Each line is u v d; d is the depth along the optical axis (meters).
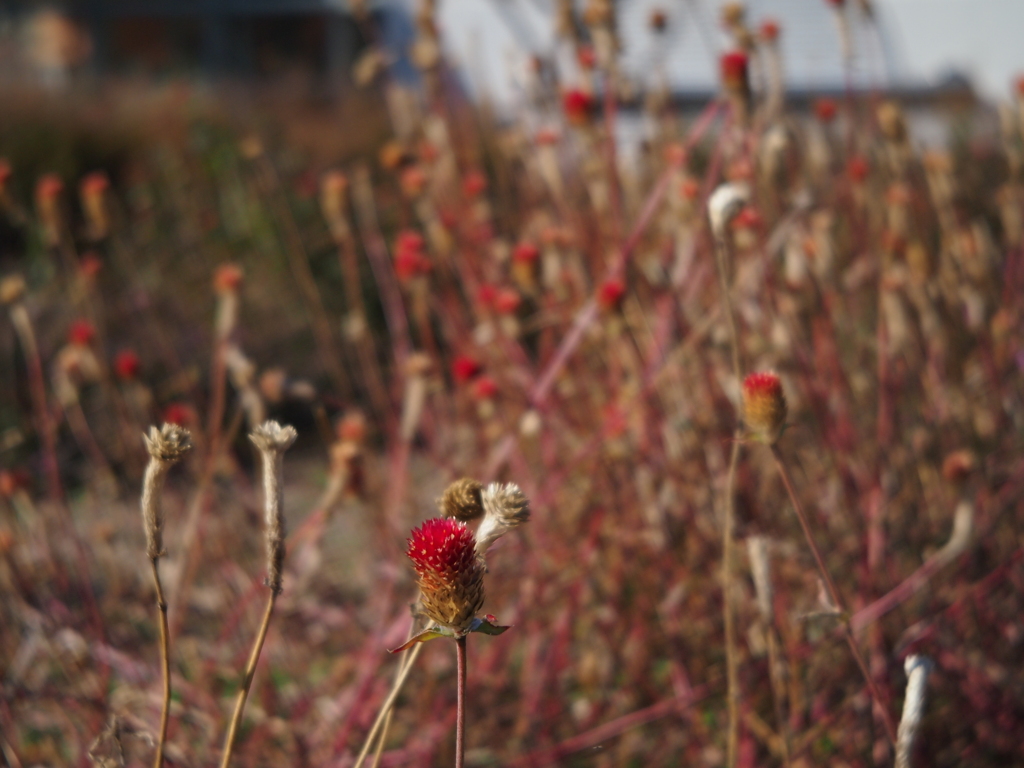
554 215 1.56
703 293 1.31
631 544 1.17
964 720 1.13
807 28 4.51
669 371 1.17
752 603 1.11
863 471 1.24
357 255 2.83
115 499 1.38
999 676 1.12
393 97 1.64
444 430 1.39
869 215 1.47
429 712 1.13
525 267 1.24
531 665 1.18
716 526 1.14
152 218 3.11
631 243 1.12
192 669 1.18
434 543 0.75
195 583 1.37
